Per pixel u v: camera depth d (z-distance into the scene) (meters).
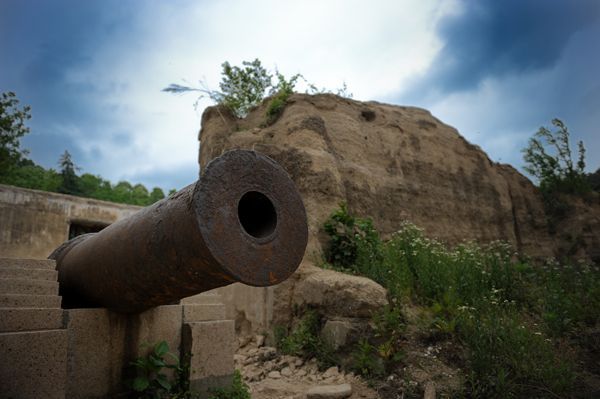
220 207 2.80
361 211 8.80
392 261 6.61
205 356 4.33
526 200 13.42
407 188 10.14
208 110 10.49
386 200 9.55
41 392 3.15
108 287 3.70
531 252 12.43
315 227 7.57
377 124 10.73
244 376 5.59
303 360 5.80
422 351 5.06
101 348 3.75
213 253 2.71
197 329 4.31
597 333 5.43
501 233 11.93
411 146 11.00
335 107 10.01
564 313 5.74
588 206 13.85
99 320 3.77
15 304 3.40
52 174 26.45
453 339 5.16
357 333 5.38
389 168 10.13
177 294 3.44
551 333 5.49
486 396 4.32
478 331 4.95
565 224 13.36
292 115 9.24
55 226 12.59
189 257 2.91
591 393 4.36
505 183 13.08
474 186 11.89
